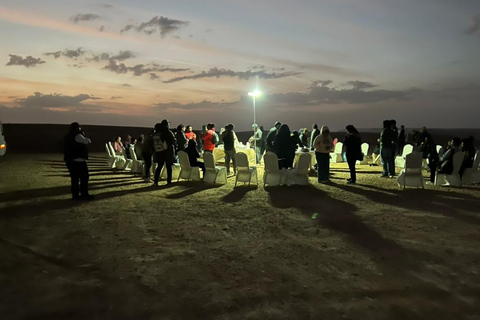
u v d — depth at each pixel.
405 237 5.41
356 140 10.03
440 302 3.54
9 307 3.46
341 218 6.49
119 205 7.61
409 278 4.05
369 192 8.98
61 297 3.64
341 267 4.36
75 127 8.05
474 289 3.79
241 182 10.69
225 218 6.56
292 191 9.21
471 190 9.10
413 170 9.37
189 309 3.42
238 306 3.46
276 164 9.92
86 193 8.22
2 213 6.90
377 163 15.46
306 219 6.46
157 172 10.13
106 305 3.49
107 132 36.16
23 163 17.08
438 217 6.50
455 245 5.06
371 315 3.32
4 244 5.16
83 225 6.09
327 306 3.46
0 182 10.88
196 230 5.83
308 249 4.96
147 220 6.42
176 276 4.12
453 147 9.80
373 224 6.09
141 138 13.15
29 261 4.55
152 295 3.68
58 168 15.05
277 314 3.33
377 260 4.55
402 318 3.27
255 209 7.24
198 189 9.55
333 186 9.92
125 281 3.99
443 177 9.96
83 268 4.34
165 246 5.09
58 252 4.86
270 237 5.48
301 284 3.92
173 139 10.18
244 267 4.37
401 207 7.30
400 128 15.48
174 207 7.43
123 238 5.43
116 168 14.88
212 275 4.14
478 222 6.16
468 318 3.27
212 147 11.83
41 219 6.46
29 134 31.83
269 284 3.92
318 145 10.47
